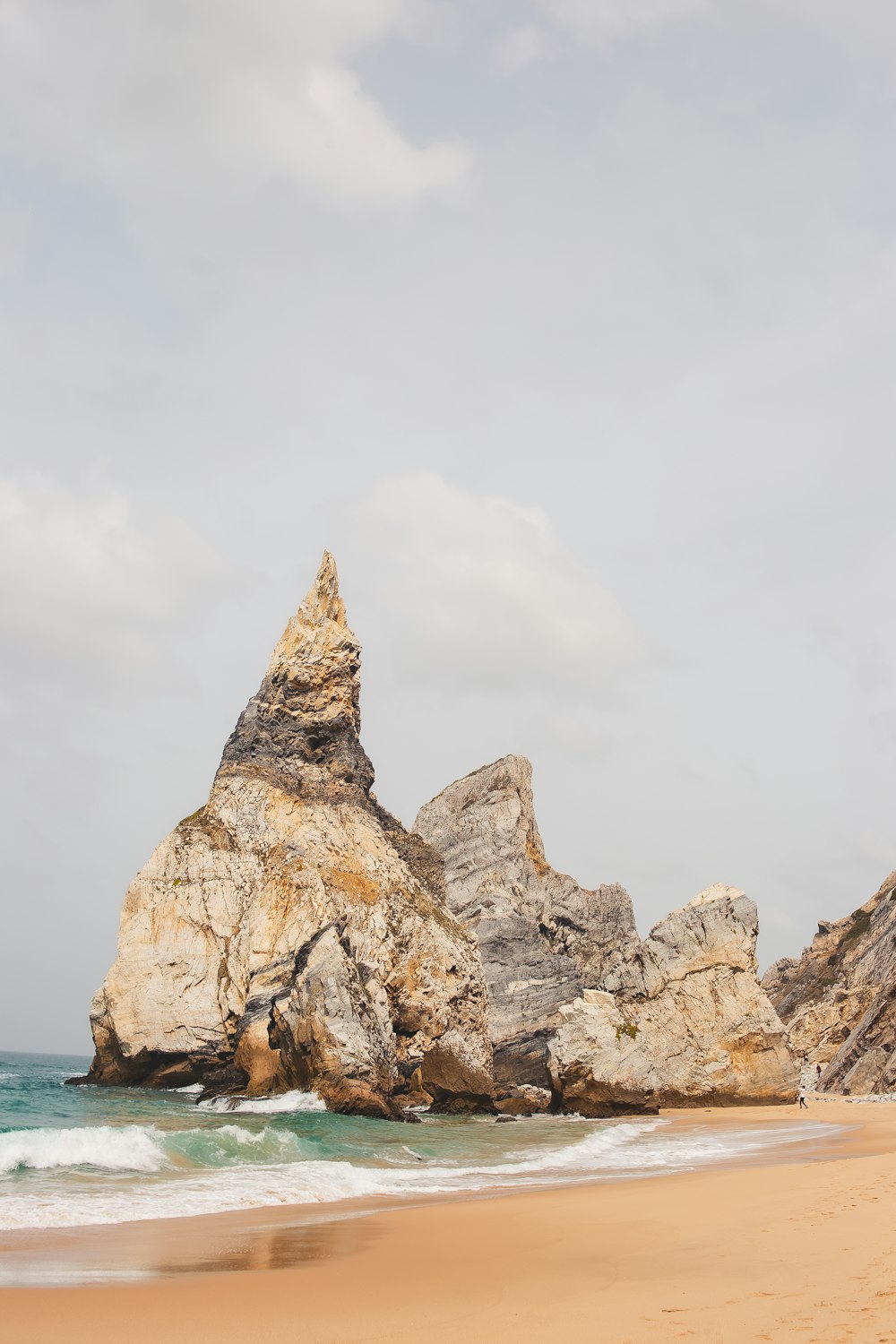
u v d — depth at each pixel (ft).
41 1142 87.97
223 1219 66.85
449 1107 199.41
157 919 205.67
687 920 237.45
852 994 333.01
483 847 289.74
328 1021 174.70
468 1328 38.93
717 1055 222.48
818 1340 33.63
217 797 225.35
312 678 235.61
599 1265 51.24
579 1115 197.77
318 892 202.69
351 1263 52.54
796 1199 68.69
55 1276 48.08
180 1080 199.93
